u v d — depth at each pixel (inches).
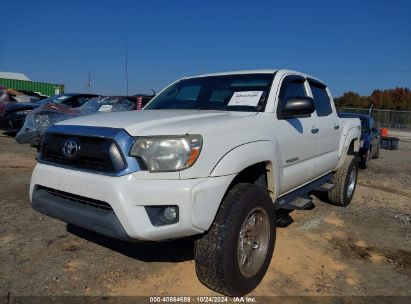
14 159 344.2
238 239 120.6
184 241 171.2
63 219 125.8
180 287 132.8
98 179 113.8
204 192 111.3
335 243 180.2
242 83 171.6
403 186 329.4
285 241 177.9
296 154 166.6
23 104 475.8
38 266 143.9
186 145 111.5
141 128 116.2
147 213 110.4
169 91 193.5
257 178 144.2
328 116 210.8
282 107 160.1
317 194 269.9
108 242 167.9
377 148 515.2
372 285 141.5
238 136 127.3
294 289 135.5
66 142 124.9
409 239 191.2
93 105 389.1
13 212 201.8
